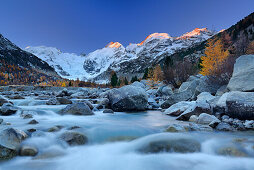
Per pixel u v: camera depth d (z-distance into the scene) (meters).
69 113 7.12
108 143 3.74
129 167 2.71
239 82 6.73
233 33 71.12
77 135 3.69
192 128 4.62
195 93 10.35
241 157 2.98
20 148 3.00
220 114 5.99
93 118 6.79
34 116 6.61
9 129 3.19
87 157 3.07
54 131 4.20
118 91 9.66
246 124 4.82
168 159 2.99
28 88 27.86
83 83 96.94
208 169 2.65
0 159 2.76
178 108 7.77
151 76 27.91
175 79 20.53
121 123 5.68
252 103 5.14
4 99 9.16
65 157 3.06
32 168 2.67
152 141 3.53
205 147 3.37
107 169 2.67
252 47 24.20
